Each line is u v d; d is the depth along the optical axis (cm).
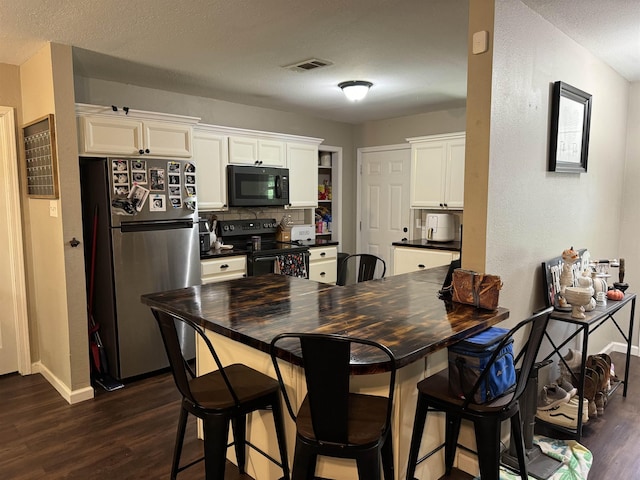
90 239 346
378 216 585
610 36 269
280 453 187
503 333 183
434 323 183
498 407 164
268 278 290
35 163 316
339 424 142
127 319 330
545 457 233
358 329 175
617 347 395
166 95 416
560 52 261
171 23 249
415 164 493
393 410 178
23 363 348
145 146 344
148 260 338
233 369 202
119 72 350
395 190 561
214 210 440
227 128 435
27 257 344
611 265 308
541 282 266
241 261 424
